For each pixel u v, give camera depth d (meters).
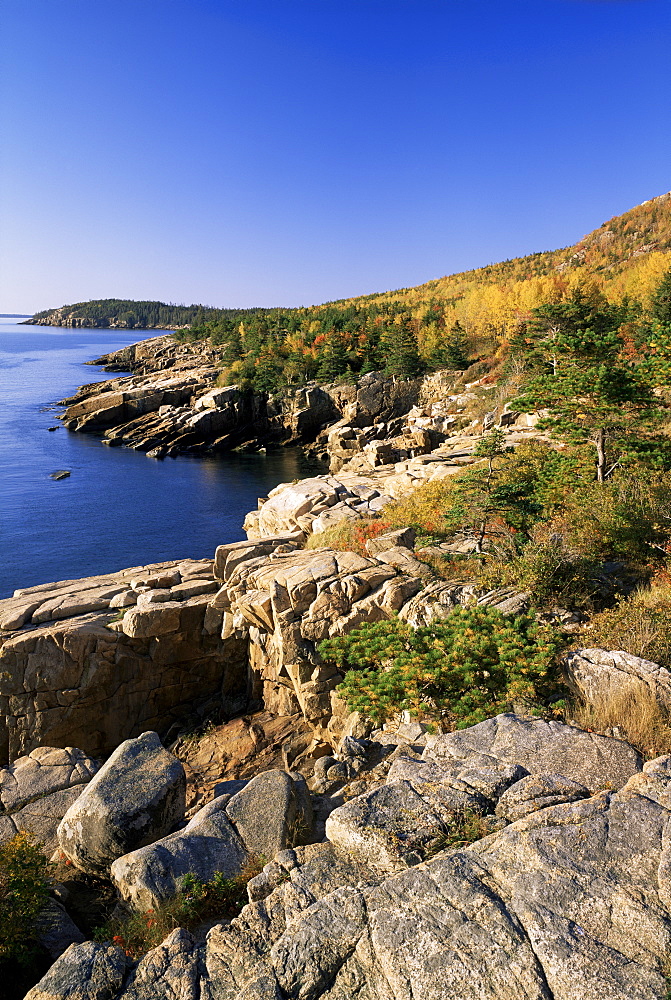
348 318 150.50
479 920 5.30
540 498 18.25
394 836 6.64
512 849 6.02
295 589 16.59
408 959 5.10
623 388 17.73
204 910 7.14
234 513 53.97
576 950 4.89
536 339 54.16
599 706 8.94
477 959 4.98
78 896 9.35
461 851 6.17
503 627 10.98
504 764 7.68
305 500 30.47
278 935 5.79
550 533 16.00
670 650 10.29
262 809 8.62
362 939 5.41
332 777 10.22
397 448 59.53
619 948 4.89
